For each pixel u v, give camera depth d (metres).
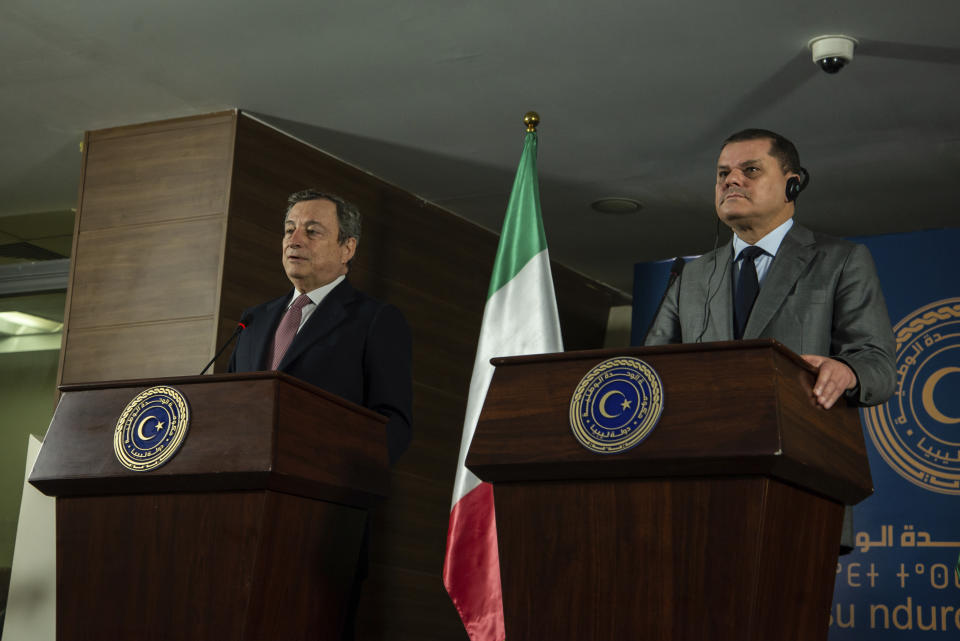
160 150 5.10
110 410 2.06
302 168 5.30
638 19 4.14
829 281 2.23
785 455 1.57
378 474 2.23
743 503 1.61
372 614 5.38
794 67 4.45
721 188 2.38
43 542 2.69
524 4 4.07
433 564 5.78
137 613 1.96
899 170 5.36
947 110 4.74
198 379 2.00
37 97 4.96
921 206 5.78
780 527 1.66
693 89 4.68
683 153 5.30
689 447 1.62
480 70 4.58
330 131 5.20
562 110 4.92
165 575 1.96
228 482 1.92
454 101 4.87
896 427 5.01
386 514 5.52
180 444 1.96
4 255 6.28
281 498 1.96
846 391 1.87
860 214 5.95
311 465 2.00
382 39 4.36
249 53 4.51
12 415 5.98
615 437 1.68
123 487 2.00
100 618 1.99
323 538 2.09
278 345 2.73
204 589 1.92
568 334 7.12
